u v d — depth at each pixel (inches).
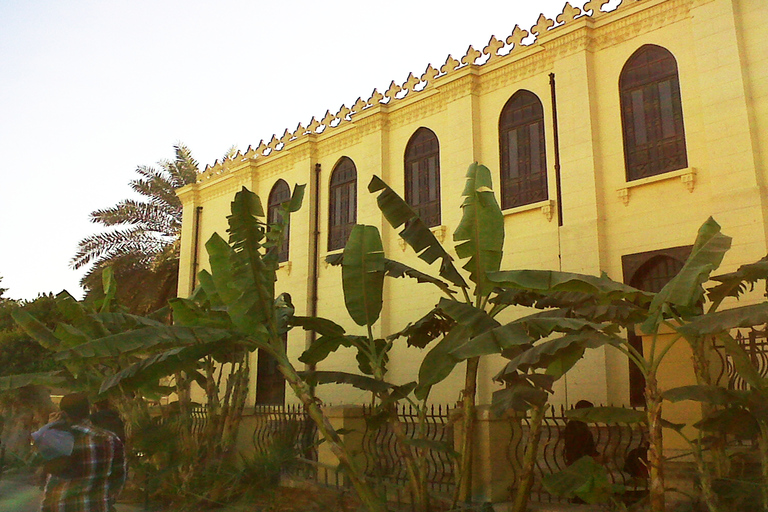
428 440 304.0
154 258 999.6
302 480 393.1
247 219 305.4
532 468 291.4
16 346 774.5
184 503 387.9
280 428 422.3
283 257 820.0
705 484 252.2
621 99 544.4
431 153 675.4
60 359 280.1
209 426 426.0
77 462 231.6
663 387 303.4
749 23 482.0
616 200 532.1
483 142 629.9
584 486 257.1
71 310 406.6
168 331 300.0
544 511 305.4
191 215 949.2
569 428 351.6
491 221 319.6
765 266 249.6
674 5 519.5
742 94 471.5
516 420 333.4
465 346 264.1
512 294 331.6
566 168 556.4
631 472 315.9
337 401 705.0
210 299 388.5
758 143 464.4
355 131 748.6
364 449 378.3
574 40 567.8
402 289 673.6
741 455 290.8
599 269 522.6
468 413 312.3
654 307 252.5
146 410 424.8
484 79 636.7
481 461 321.7
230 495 381.4
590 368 515.5
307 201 786.8
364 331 699.4
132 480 413.4
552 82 583.8
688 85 506.6
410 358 649.6
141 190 1067.3
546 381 267.9
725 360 334.0
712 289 272.8
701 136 494.3
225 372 831.1
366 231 354.0
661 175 505.4
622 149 534.9
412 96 690.8
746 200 458.0
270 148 858.1
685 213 493.4
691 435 290.8
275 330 322.7
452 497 315.9
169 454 403.9
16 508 349.7
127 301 968.3
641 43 537.0
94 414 267.0
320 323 368.8
